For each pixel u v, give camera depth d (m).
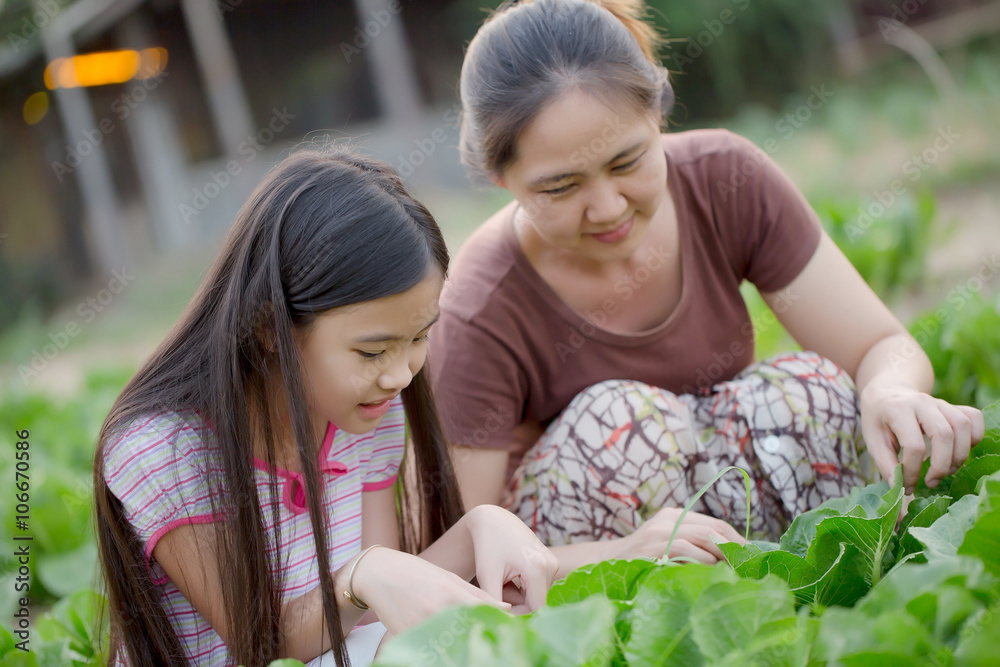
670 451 1.38
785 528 1.44
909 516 1.12
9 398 3.96
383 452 1.41
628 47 1.35
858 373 1.55
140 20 11.84
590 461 1.39
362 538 1.40
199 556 1.16
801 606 1.01
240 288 1.15
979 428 1.19
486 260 1.59
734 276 1.64
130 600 1.17
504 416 1.56
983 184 5.07
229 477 1.12
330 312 1.10
